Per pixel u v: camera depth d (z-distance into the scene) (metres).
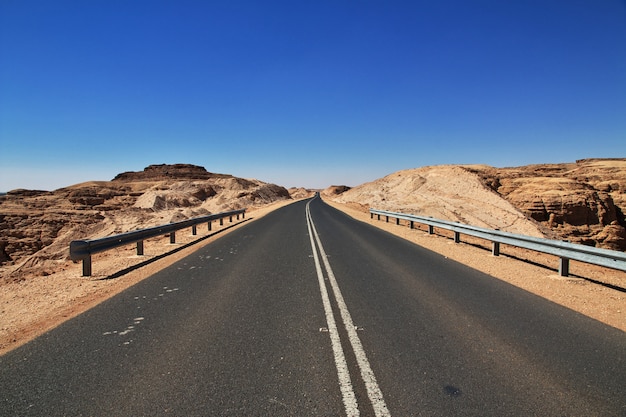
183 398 3.32
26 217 31.00
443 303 6.27
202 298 6.65
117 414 3.09
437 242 14.54
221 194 82.75
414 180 60.62
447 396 3.33
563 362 4.03
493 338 4.72
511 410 3.12
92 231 25.03
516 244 9.91
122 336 4.86
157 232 12.54
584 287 7.55
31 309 6.28
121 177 164.50
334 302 6.34
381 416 3.03
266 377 3.70
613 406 3.19
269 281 7.95
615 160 107.88
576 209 54.91
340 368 3.89
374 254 11.55
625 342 4.61
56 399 3.34
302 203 66.50
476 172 65.81
